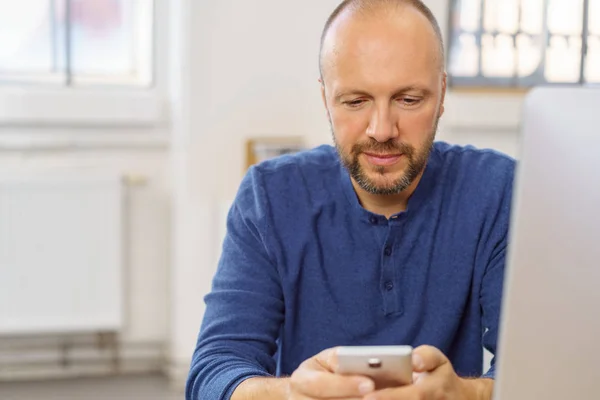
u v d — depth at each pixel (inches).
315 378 43.5
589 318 33.7
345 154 54.8
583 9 167.3
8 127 155.9
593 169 33.1
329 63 53.6
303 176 63.4
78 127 158.4
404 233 60.7
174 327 156.8
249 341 58.8
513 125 163.6
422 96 52.8
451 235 61.3
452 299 61.1
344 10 54.1
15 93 153.7
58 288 152.9
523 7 165.6
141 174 161.2
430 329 61.1
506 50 165.2
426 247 60.9
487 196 61.8
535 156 33.5
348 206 61.6
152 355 165.3
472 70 164.6
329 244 61.6
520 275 34.1
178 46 153.7
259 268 61.6
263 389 50.8
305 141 155.3
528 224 33.8
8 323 152.3
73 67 161.2
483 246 61.5
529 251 33.9
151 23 160.4
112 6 161.6
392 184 54.4
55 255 151.8
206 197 153.6
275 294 61.7
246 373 53.4
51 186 149.9
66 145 157.9
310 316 61.9
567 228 33.5
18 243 150.3
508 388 34.9
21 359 160.9
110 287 154.3
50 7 159.3
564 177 33.4
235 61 152.3
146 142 160.6
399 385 43.1
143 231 161.8
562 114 33.3
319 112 155.2
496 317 60.2
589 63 168.1
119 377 161.8
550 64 167.5
